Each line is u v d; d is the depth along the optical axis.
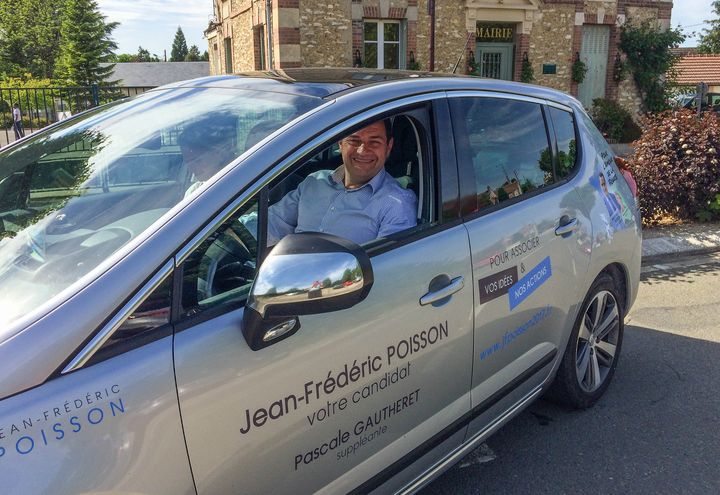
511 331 2.58
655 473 2.89
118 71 62.56
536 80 16.67
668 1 17.77
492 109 2.68
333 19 14.42
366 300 1.95
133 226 1.78
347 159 2.38
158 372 1.49
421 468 2.29
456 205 2.36
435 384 2.23
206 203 1.68
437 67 15.61
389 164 2.53
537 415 3.38
